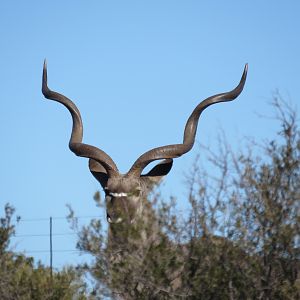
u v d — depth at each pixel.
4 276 39.66
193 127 44.94
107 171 42.84
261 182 35.59
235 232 35.19
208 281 34.69
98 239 35.47
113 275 34.91
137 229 35.09
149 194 39.22
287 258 35.28
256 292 35.16
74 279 39.88
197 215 35.41
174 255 34.62
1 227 41.16
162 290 34.84
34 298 39.28
